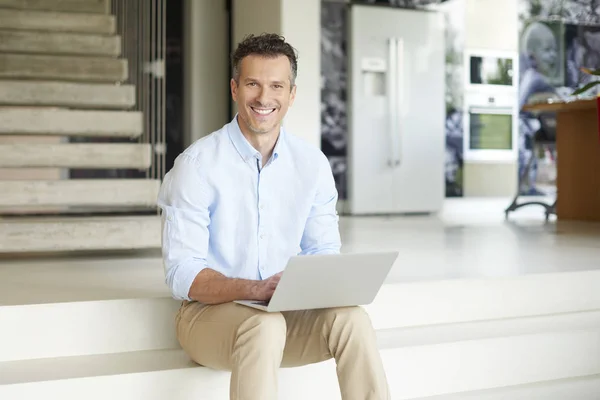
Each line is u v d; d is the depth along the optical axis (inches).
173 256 79.4
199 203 79.7
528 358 104.4
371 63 273.7
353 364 73.7
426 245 166.9
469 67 289.4
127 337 95.3
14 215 241.0
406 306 108.0
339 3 273.3
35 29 198.7
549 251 151.8
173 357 91.6
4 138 261.4
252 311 73.4
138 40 224.5
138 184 162.7
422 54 280.1
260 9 227.6
